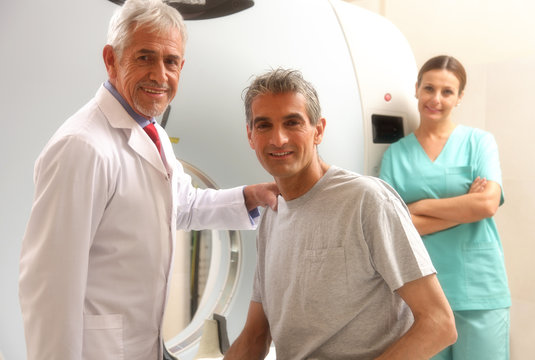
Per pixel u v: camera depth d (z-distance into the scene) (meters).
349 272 0.91
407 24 2.43
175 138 1.37
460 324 1.66
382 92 1.76
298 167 0.93
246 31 1.47
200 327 1.67
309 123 0.93
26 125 1.18
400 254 0.88
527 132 2.00
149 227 1.02
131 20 0.94
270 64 1.49
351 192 0.92
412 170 1.71
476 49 2.16
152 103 0.99
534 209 1.99
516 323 2.06
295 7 1.60
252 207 1.35
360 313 0.93
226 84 1.42
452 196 1.67
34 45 1.19
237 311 1.62
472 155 1.68
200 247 2.05
